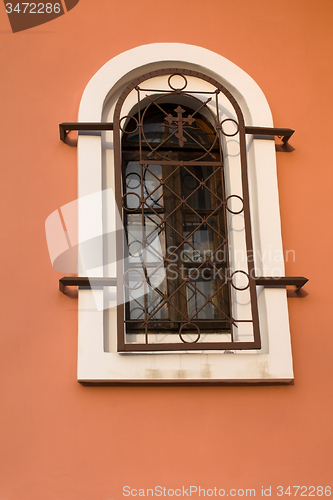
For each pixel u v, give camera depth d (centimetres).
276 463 282
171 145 337
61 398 281
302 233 326
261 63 356
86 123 314
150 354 286
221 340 309
